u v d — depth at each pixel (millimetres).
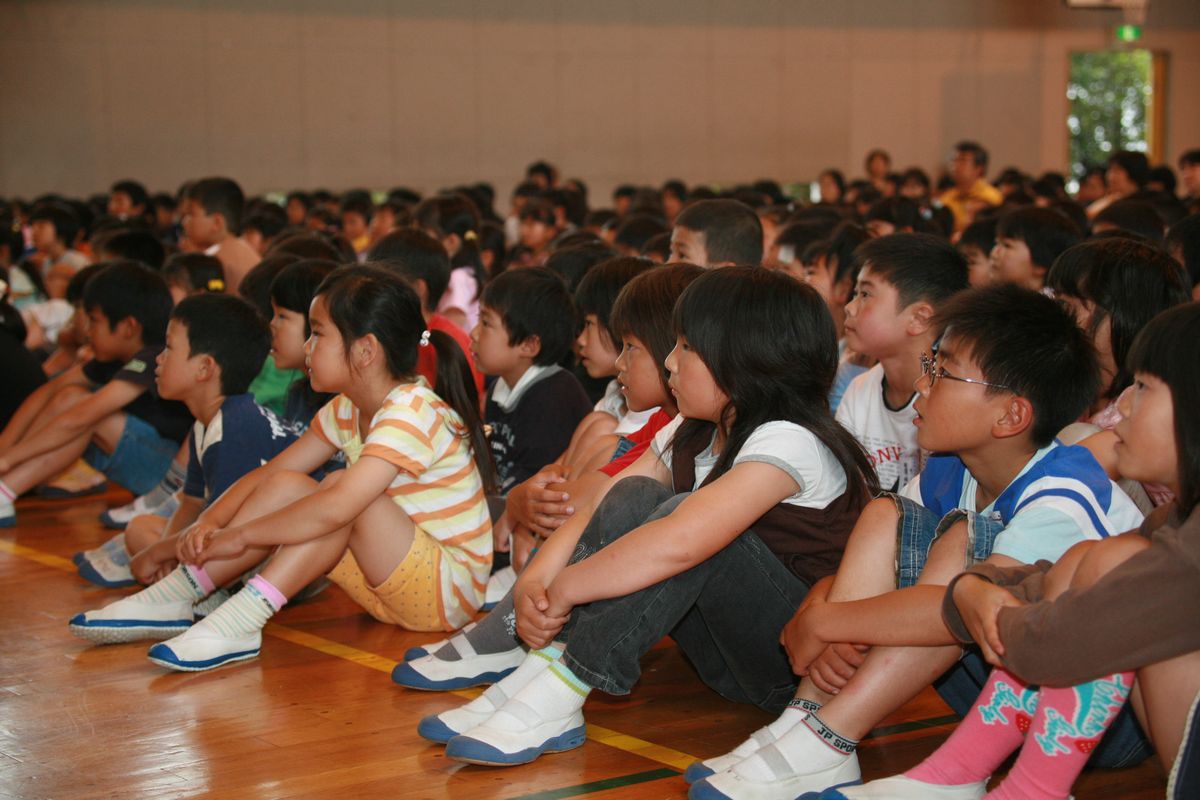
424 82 9383
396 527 2082
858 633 1405
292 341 2605
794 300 1593
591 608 1560
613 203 9883
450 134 9477
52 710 1813
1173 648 1167
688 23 9922
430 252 3082
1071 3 10586
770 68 10117
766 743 1514
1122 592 1164
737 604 1610
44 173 8641
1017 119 10633
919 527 1475
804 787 1433
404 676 1894
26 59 8539
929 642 1373
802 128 10227
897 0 10305
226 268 4305
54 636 2199
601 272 2344
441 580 2135
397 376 2088
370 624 2311
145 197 7473
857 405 2180
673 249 2746
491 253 4887
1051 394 1443
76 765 1600
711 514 1507
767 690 1710
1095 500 1441
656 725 1778
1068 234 2828
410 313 2086
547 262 3164
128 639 2141
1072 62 10727
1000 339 1447
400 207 5789
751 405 1600
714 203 2738
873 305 2041
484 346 2543
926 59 10398
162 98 8828
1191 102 10883
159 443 3092
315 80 9133
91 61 8664
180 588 2150
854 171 10367
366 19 9211
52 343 4922
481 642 1919
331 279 2090
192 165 8930
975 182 7641
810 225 3471
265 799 1490
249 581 2051
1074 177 10828
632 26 9797
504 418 2586
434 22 9367
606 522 1590
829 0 10180
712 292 1596
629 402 1875
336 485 1952
